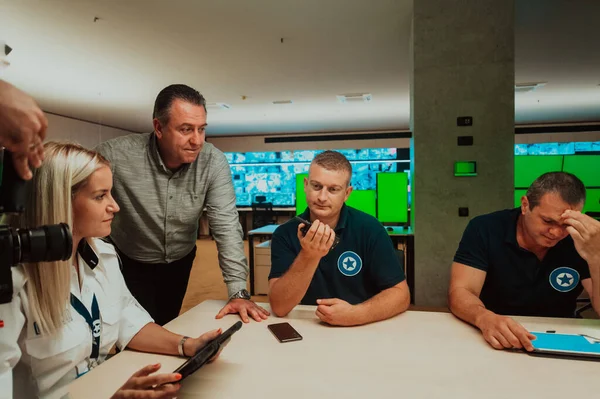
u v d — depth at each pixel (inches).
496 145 125.0
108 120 335.0
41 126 20.3
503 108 124.6
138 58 178.7
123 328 43.1
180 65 189.5
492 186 125.3
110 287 43.3
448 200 127.5
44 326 32.1
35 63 184.1
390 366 36.5
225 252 62.9
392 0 128.6
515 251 56.6
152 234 69.0
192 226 72.1
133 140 66.2
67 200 31.2
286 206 405.1
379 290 57.1
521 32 156.6
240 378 34.4
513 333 40.4
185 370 29.2
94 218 35.4
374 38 158.2
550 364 36.6
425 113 128.4
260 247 162.9
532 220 50.1
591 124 363.9
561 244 55.3
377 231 58.2
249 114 316.5
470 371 35.4
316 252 46.4
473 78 125.7
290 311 53.5
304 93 247.9
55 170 30.7
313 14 137.8
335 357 38.6
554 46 172.2
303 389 32.3
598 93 256.5
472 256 58.1
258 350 40.5
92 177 34.4
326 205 53.4
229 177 69.5
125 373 36.2
